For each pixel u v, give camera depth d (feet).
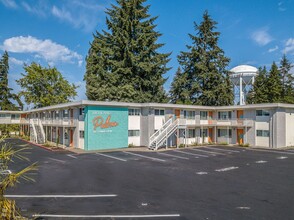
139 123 108.58
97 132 95.55
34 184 44.73
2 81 225.35
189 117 119.44
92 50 163.32
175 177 50.47
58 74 197.77
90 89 152.46
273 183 45.96
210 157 78.89
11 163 66.59
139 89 156.97
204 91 167.84
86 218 29.55
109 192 39.93
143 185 44.21
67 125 105.09
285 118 107.34
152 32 162.91
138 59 152.97
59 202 35.14
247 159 75.05
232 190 41.22
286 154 86.53
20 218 16.20
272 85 184.24
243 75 164.86
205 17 177.99
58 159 73.31
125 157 77.87
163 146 107.55
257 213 31.01
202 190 41.14
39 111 147.84
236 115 118.93
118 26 162.09
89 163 66.80
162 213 31.04
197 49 176.96
